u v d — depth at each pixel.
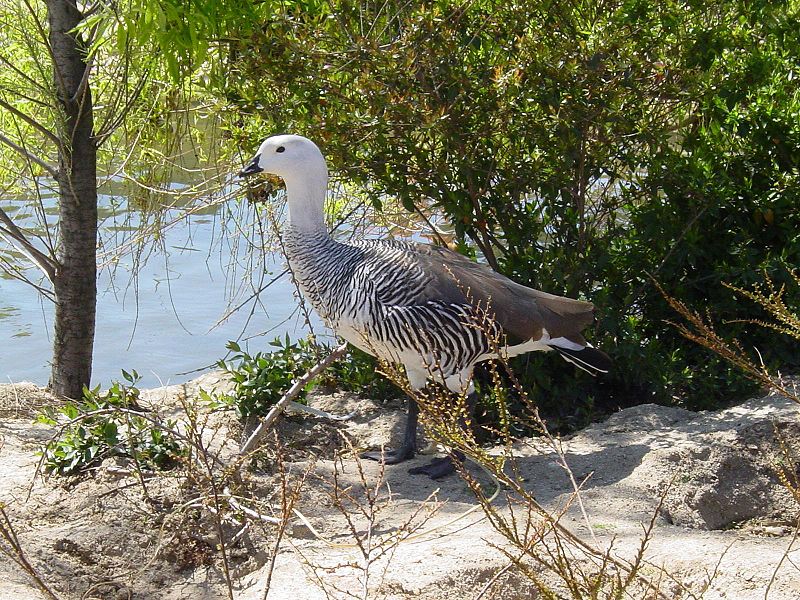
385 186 7.68
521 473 6.24
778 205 7.94
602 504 5.53
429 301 6.04
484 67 7.34
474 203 7.60
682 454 6.12
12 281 11.04
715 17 8.09
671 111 7.86
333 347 8.07
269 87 7.43
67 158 7.59
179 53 6.51
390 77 7.12
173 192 8.83
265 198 8.10
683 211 8.02
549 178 7.56
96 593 4.96
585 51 7.16
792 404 6.73
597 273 7.86
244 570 5.13
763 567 4.68
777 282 7.66
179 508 5.37
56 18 7.38
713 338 4.17
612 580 3.52
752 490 6.00
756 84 7.88
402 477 6.25
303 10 7.62
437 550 4.88
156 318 10.09
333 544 5.04
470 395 6.37
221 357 9.25
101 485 5.73
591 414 7.35
